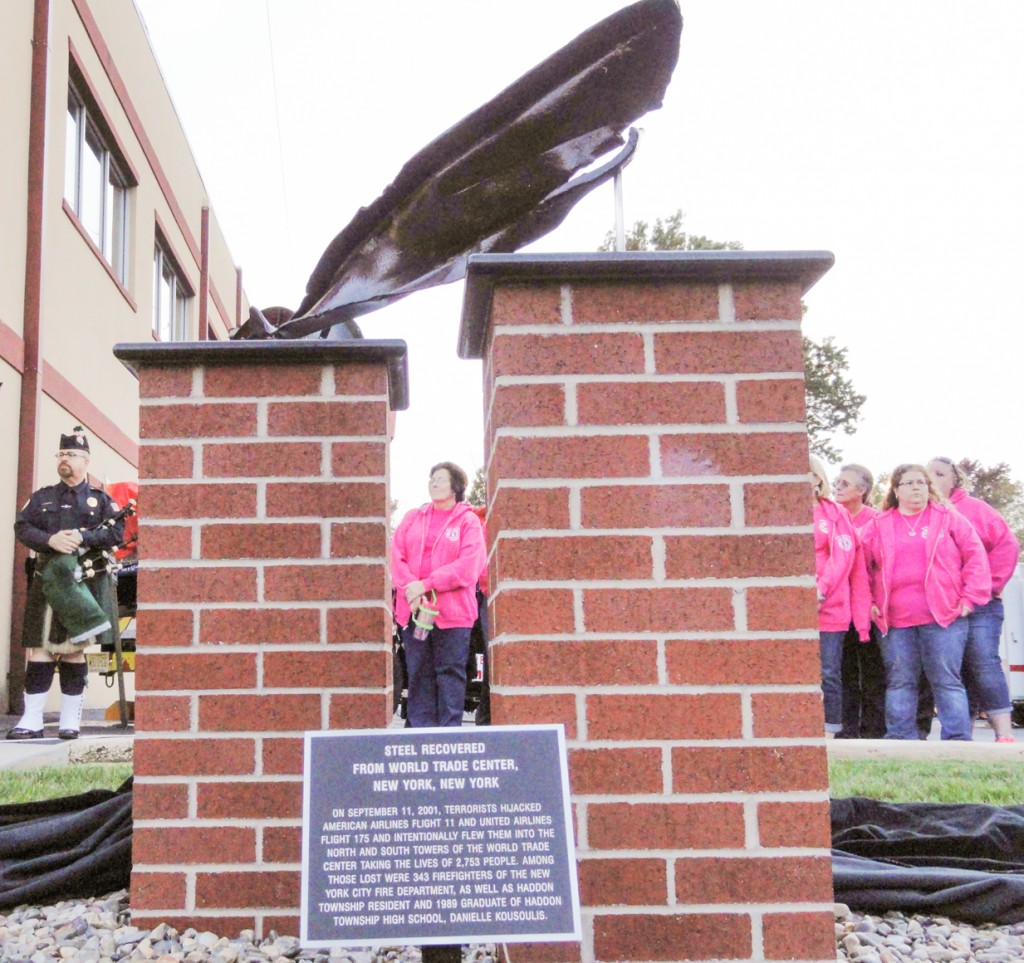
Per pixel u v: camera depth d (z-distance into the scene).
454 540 5.72
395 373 2.99
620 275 2.16
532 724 2.01
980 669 6.32
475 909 1.89
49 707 9.45
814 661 2.09
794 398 2.16
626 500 2.12
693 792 2.06
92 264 11.45
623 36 2.13
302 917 1.88
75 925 2.70
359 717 2.66
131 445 13.13
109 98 12.43
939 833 3.48
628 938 2.02
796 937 2.03
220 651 2.67
